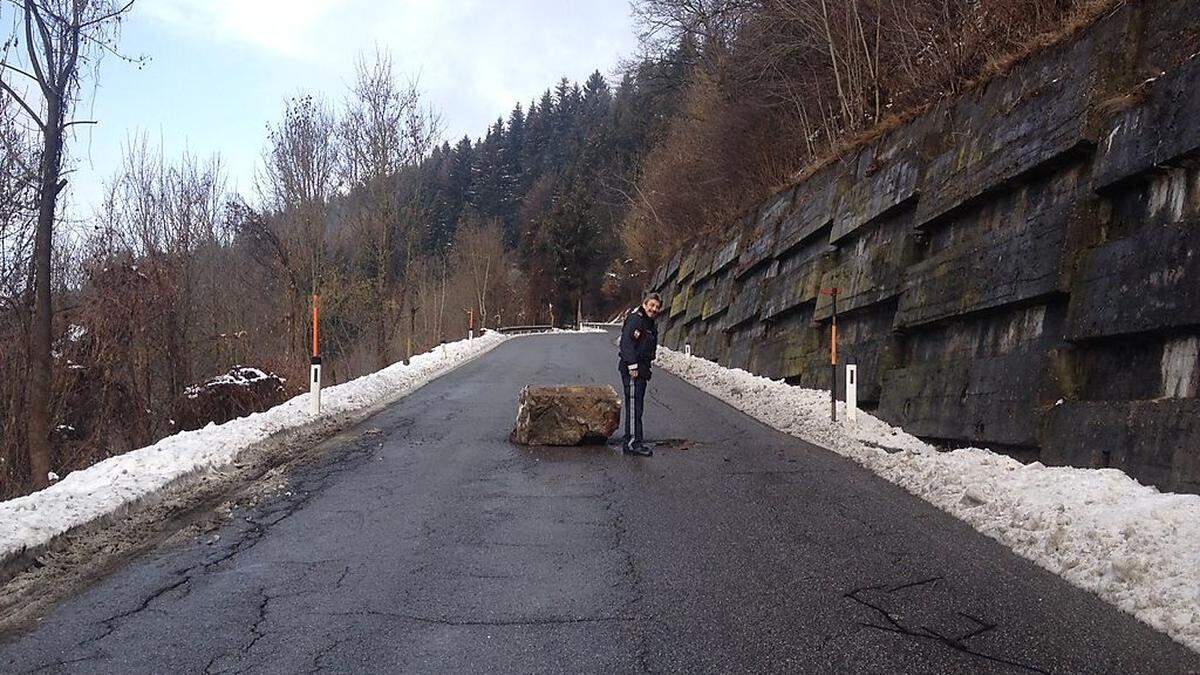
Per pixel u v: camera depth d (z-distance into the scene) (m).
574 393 11.88
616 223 88.62
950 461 9.21
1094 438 7.97
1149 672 4.32
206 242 29.42
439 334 54.00
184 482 9.15
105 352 18.50
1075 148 9.53
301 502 8.46
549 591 5.70
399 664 4.53
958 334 11.69
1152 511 6.12
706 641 4.81
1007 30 13.63
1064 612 5.17
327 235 31.36
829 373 16.03
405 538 7.08
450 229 108.81
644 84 47.84
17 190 14.91
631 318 11.16
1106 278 8.34
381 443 12.08
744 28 28.94
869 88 21.80
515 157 126.38
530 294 87.75
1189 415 6.85
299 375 24.31
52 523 6.94
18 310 15.35
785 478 9.40
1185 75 7.89
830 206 18.66
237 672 4.46
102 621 5.25
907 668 4.42
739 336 25.28
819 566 6.19
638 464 10.36
